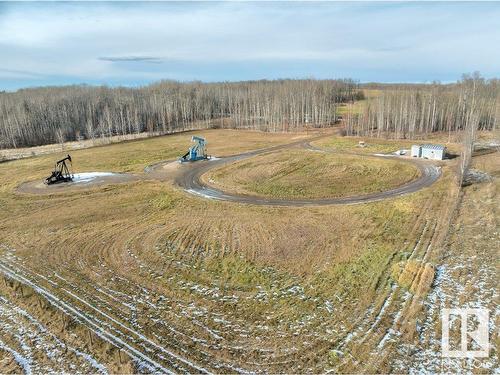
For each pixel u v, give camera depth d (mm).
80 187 46906
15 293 24297
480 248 28109
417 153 57281
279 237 31438
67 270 27062
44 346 19391
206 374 17234
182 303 22766
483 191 40438
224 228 33625
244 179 48750
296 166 54500
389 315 20875
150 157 63406
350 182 46250
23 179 51250
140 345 19203
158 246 30391
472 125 61312
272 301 22688
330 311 21500
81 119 103750
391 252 28016
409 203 38062
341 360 17750
